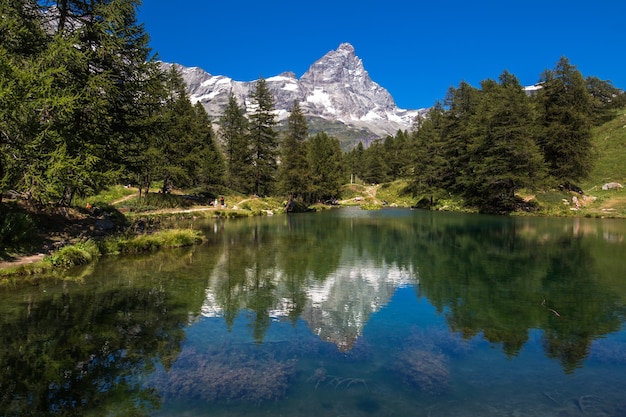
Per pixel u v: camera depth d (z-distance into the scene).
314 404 5.23
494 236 24.64
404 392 5.59
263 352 7.00
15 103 12.00
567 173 45.94
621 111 77.50
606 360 6.74
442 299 10.60
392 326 8.45
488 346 7.35
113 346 7.17
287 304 10.02
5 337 7.51
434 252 18.56
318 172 69.12
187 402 5.25
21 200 17.86
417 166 68.44
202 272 13.70
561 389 5.71
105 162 19.30
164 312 9.22
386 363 6.58
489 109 52.47
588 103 49.56
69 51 14.85
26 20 15.92
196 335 7.82
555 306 9.92
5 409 5.04
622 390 5.69
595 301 10.38
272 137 56.56
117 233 20.34
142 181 38.16
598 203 43.09
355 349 7.17
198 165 46.62
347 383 5.85
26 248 14.25
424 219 38.34
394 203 71.50
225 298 10.51
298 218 39.66
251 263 15.50
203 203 46.00
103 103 16.66
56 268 13.47
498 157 45.81
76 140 15.07
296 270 14.27
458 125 61.22
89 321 8.48
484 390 5.67
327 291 11.37
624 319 8.88
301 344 7.41
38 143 13.04
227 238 23.28
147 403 5.22
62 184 13.52
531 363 6.62
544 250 19.02
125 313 9.07
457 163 59.62
